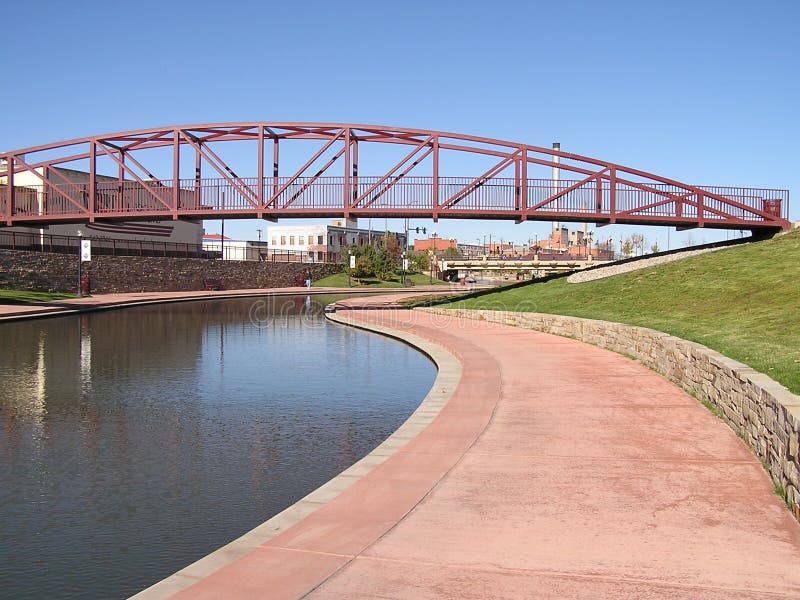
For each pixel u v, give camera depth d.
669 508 6.41
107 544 6.88
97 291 55.66
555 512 6.36
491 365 16.52
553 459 8.18
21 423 12.09
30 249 53.59
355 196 38.69
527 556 5.36
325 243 120.19
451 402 11.87
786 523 5.98
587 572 5.04
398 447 8.80
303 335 28.00
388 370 18.38
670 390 12.70
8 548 6.79
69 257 52.97
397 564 5.25
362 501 6.73
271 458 9.88
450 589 4.80
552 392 12.70
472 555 5.40
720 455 8.21
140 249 66.31
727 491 6.88
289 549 5.57
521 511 6.40
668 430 9.54
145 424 11.99
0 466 9.51
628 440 9.02
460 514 6.33
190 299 54.84
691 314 20.78
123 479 8.93
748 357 11.60
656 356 15.09
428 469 7.80
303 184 37.12
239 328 30.98
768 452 7.48
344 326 32.38
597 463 7.98
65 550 6.75
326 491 7.05
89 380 16.50
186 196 43.38
